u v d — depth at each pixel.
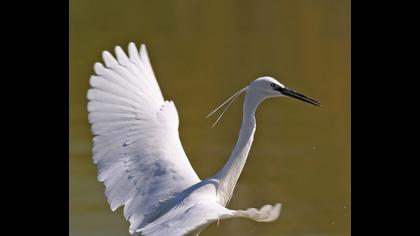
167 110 9.16
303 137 16.05
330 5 22.59
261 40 21.28
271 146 15.75
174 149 8.92
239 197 13.86
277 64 19.86
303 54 20.53
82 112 16.83
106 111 8.73
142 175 8.69
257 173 14.72
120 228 12.47
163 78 18.53
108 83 8.77
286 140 15.95
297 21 22.47
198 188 8.57
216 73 19.06
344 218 13.28
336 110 17.55
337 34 21.62
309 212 13.47
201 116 16.80
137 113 8.88
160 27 21.27
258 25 22.31
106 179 8.63
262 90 9.03
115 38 20.05
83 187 13.77
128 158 8.72
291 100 17.94
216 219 7.30
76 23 20.50
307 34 21.72
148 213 8.52
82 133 15.70
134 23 21.28
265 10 23.38
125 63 8.90
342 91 18.44
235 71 19.33
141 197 8.62
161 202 8.53
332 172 14.83
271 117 17.06
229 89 18.16
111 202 8.62
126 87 8.87
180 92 17.78
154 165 8.73
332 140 16.05
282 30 22.03
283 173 14.75
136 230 7.97
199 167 14.67
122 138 8.76
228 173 8.92
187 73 19.06
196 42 20.80
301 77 19.17
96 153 8.67
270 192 14.05
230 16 22.84
